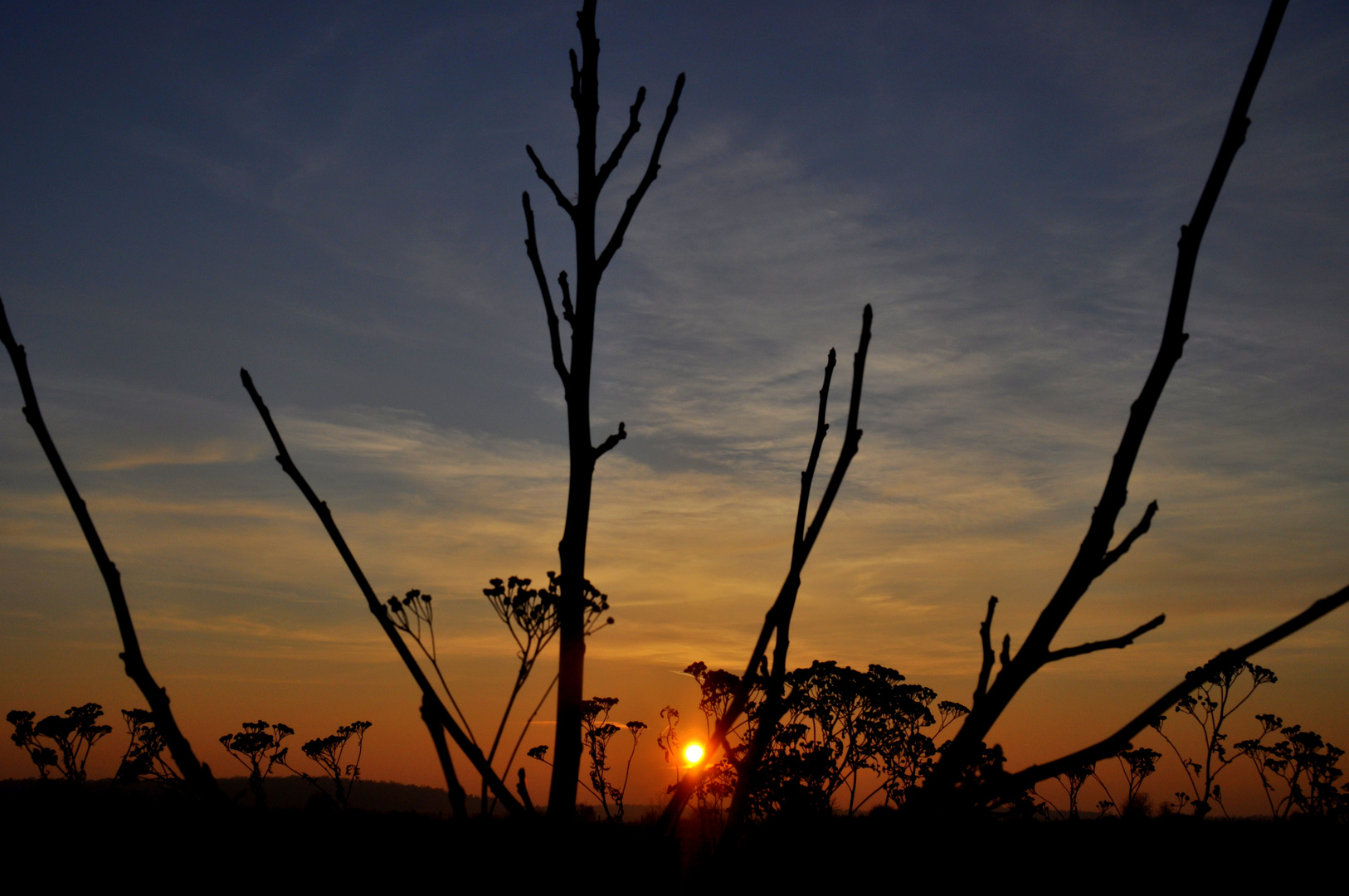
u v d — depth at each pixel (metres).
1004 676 1.14
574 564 1.58
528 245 1.78
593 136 1.80
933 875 0.93
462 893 1.19
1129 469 1.15
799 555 1.60
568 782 1.41
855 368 1.64
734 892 1.11
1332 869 10.51
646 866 1.22
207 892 0.99
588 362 1.71
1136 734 1.01
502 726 1.47
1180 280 1.15
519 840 1.27
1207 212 1.15
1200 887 9.45
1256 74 1.15
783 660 1.53
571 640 1.53
